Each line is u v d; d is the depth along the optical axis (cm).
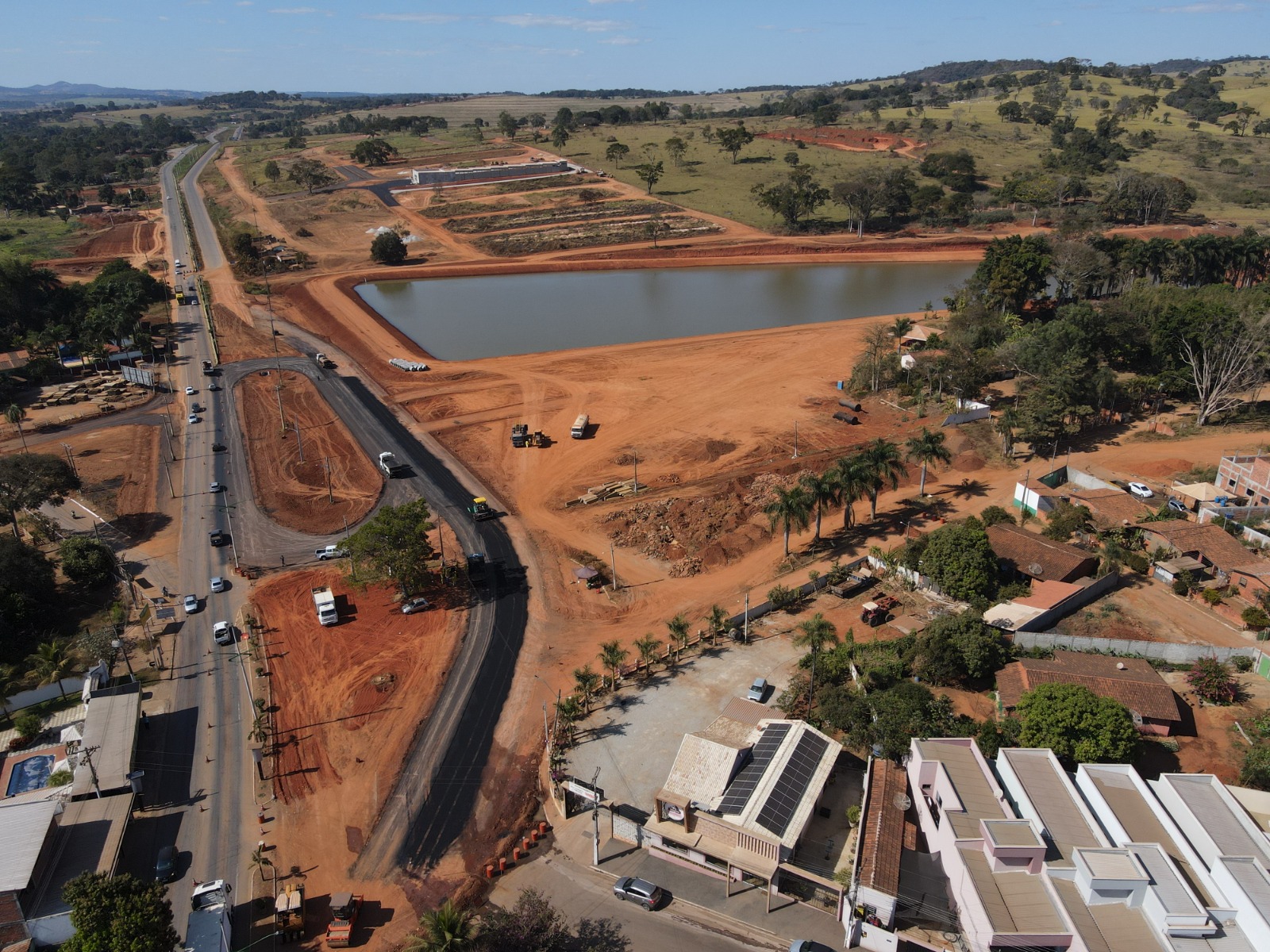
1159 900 4656
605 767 6719
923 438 10362
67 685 7756
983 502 10656
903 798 5800
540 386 15138
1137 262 18400
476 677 7875
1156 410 13075
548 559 9819
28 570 8762
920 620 8369
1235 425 12294
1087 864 4822
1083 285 18125
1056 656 7338
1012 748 5991
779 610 8756
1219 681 6900
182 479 12012
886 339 16025
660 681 7719
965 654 7288
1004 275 17275
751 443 12512
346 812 6400
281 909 5422
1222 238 18350
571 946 5259
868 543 9844
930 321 18062
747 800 5797
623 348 17050
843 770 6525
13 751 7069
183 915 5578
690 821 5888
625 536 10250
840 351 16425
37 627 8631
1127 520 9612
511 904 5584
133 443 13200
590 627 8588
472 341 18088
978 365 13438
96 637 7950
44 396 15150
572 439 12888
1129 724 6119
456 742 7081
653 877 5775
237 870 5938
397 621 8750
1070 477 10944
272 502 11312
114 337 16875
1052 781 5669
